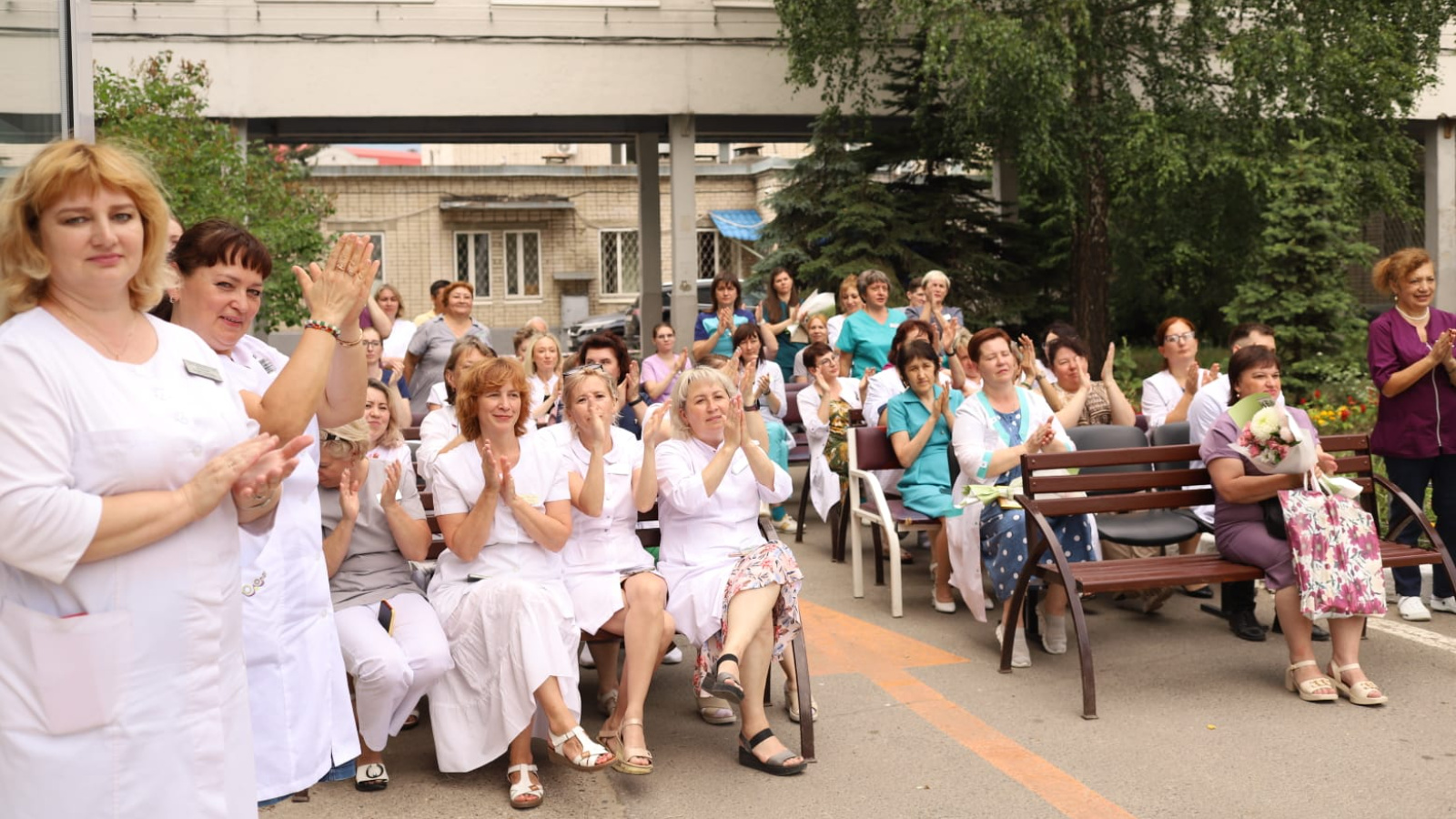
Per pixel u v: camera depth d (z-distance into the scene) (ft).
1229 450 18.76
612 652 17.30
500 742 14.44
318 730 12.12
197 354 8.20
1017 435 21.67
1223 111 55.36
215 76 54.03
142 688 7.55
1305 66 50.52
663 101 58.34
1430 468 21.98
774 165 114.52
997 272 61.31
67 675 7.36
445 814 13.97
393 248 112.47
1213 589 23.90
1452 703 17.38
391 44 55.36
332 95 55.06
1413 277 21.61
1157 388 26.50
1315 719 16.87
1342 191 51.31
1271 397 18.71
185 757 7.70
